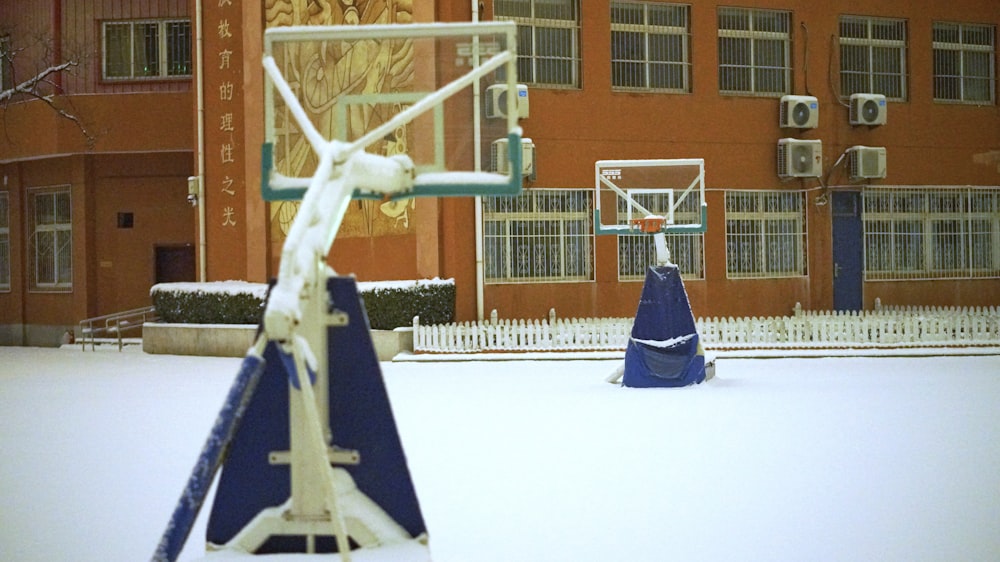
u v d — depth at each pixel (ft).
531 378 49.98
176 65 82.69
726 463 26.50
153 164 81.92
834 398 39.70
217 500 16.29
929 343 62.03
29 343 86.33
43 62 83.87
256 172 70.69
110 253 82.64
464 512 21.54
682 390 43.34
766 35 71.72
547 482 24.49
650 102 68.69
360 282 63.77
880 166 71.41
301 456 15.88
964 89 76.54
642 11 69.15
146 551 18.85
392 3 65.72
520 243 66.33
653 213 53.62
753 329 62.75
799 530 19.71
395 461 16.29
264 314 14.06
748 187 70.49
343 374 16.29
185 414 38.17
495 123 19.20
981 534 19.25
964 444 28.89
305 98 20.21
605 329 62.08
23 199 85.97
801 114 70.44
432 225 64.64
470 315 64.85
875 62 74.43
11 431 34.12
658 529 19.92
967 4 75.92
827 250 72.23
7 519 21.49
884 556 17.88
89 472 26.78
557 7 67.36
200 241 73.92
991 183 76.48
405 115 16.70
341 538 14.66
